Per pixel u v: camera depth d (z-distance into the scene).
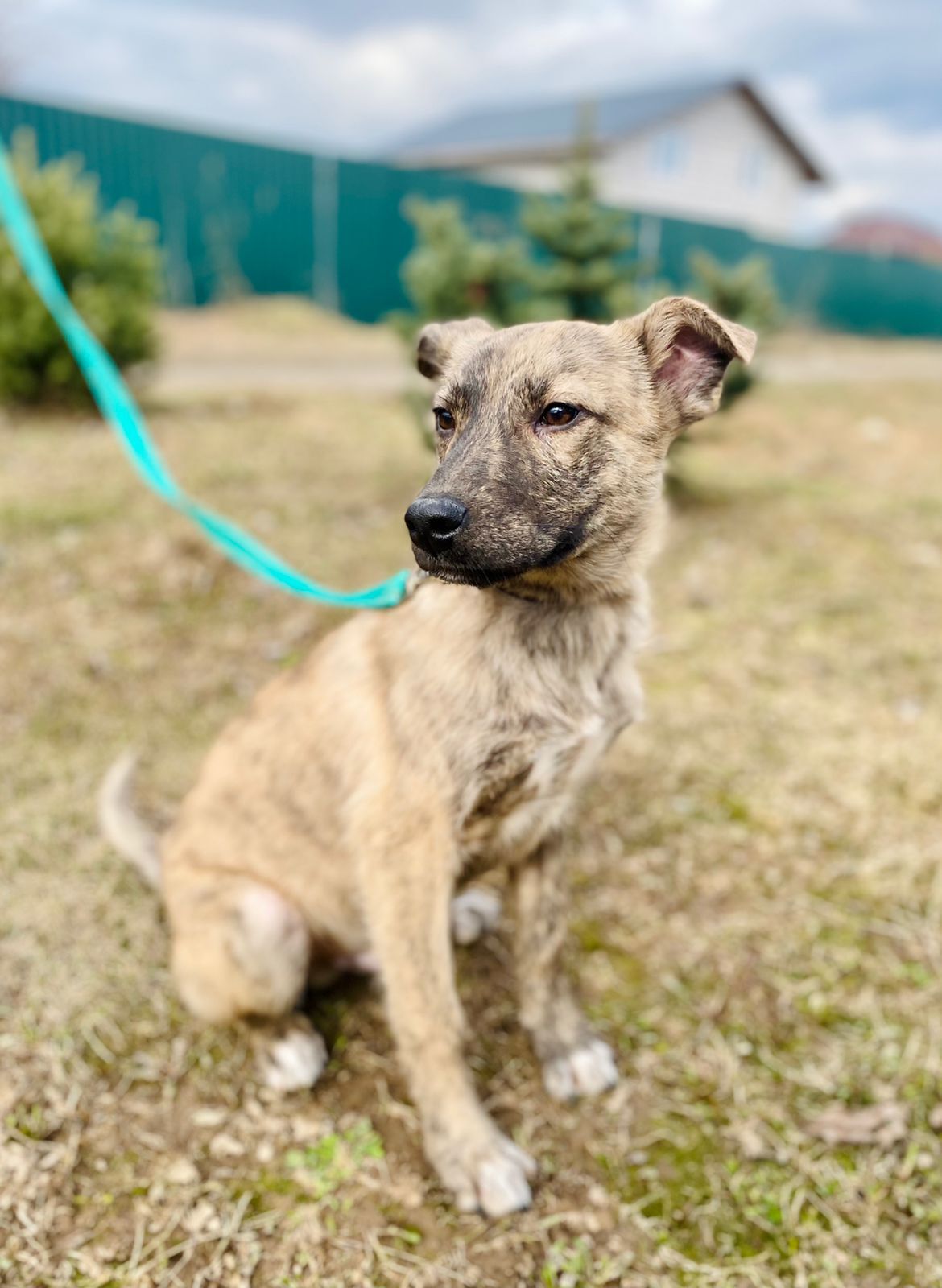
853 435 2.46
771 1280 0.48
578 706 0.51
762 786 0.87
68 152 4.11
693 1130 0.55
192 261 4.52
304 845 0.57
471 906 0.70
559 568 0.50
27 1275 0.47
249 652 1.06
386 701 0.52
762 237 6.26
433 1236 0.49
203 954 0.55
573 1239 0.49
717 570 1.36
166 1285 0.47
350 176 4.86
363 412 2.31
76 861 0.74
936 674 1.08
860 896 0.73
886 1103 0.57
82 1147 0.53
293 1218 0.50
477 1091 0.58
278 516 1.44
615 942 0.69
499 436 0.46
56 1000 0.62
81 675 1.00
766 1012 0.63
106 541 1.29
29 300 1.90
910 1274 0.48
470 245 1.60
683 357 0.51
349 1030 0.62
